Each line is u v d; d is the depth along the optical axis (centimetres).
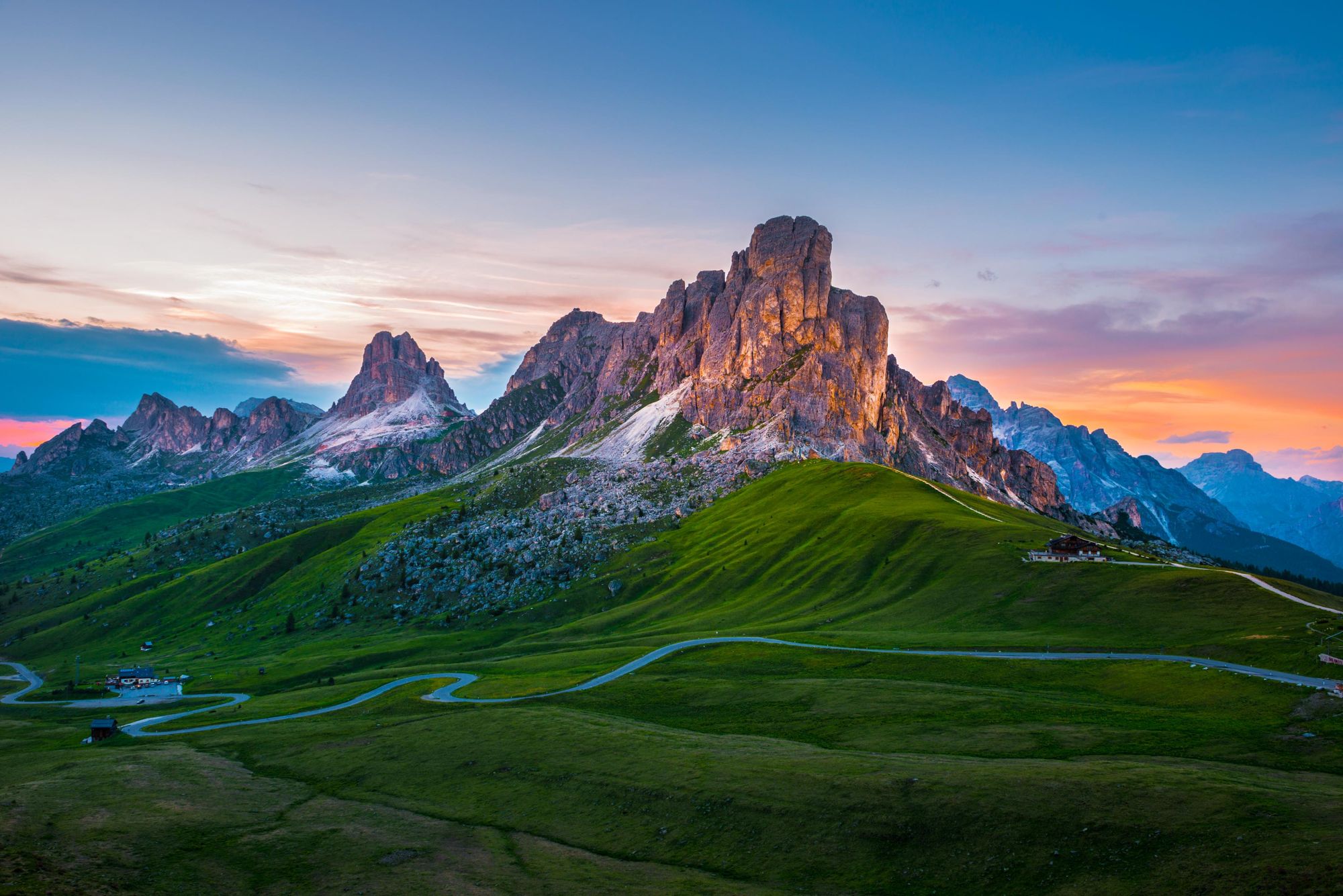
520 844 9550
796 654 17738
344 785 12138
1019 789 8788
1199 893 6762
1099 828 7931
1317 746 9569
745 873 8475
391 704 17325
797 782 9850
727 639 19988
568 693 16650
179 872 8638
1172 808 7975
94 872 8369
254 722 17350
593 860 9012
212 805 10825
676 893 8025
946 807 8694
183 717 18750
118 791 11238
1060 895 7231
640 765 11244
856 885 8000
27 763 13788
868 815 8894
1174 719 11162
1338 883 6303
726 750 11500
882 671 15812
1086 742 10500
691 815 9662
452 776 11956
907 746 11181
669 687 16300
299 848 9412
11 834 9244
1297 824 7294
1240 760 9450
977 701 12875
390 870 8794
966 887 7669
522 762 12025
